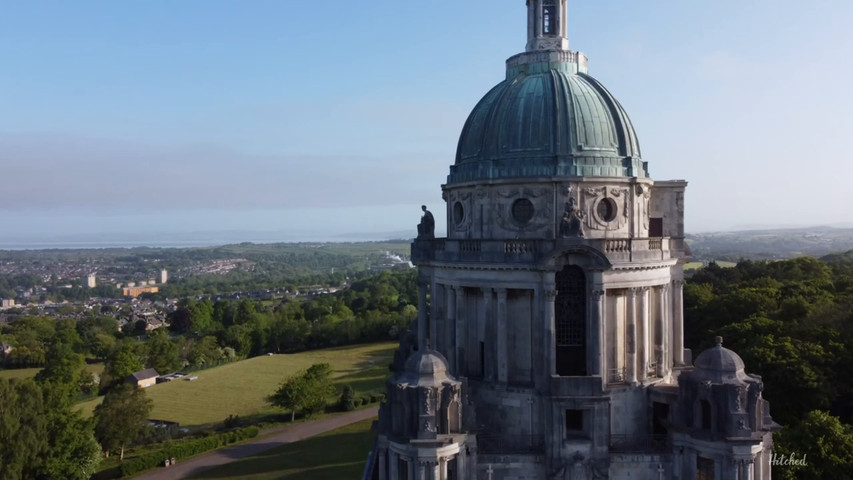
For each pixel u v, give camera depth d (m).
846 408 90.69
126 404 117.12
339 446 117.81
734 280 167.75
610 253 54.31
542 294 53.69
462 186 60.12
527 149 57.50
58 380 161.38
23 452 92.62
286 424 137.75
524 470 52.69
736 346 100.06
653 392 56.12
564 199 55.78
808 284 139.12
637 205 59.00
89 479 104.62
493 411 56.03
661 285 59.25
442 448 49.00
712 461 50.66
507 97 60.81
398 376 53.81
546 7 65.12
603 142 58.12
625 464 52.53
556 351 55.72
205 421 141.12
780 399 85.56
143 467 109.50
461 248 57.38
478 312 58.03
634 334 55.91
